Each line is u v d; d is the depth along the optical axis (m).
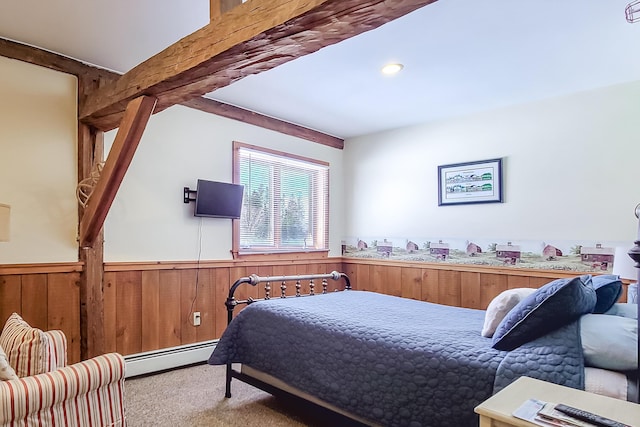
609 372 1.48
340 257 5.14
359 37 2.55
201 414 2.55
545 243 3.64
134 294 3.22
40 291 2.74
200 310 3.65
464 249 4.15
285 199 4.55
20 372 1.65
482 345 1.82
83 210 2.91
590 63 2.94
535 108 3.74
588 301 1.74
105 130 3.06
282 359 2.43
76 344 2.89
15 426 1.49
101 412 1.75
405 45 2.67
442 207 4.33
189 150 3.62
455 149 4.25
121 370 1.80
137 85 2.29
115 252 3.12
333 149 5.12
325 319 2.35
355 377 2.04
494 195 3.95
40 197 2.77
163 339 3.38
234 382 3.12
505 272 3.85
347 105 3.94
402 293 4.59
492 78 3.23
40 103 2.78
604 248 3.33
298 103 3.90
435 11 2.25
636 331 1.53
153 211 3.36
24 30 2.51
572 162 3.52
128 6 2.23
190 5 2.22
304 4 1.44
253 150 4.13
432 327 2.17
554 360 1.53
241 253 3.98
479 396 1.61
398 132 4.73
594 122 3.42
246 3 1.68
